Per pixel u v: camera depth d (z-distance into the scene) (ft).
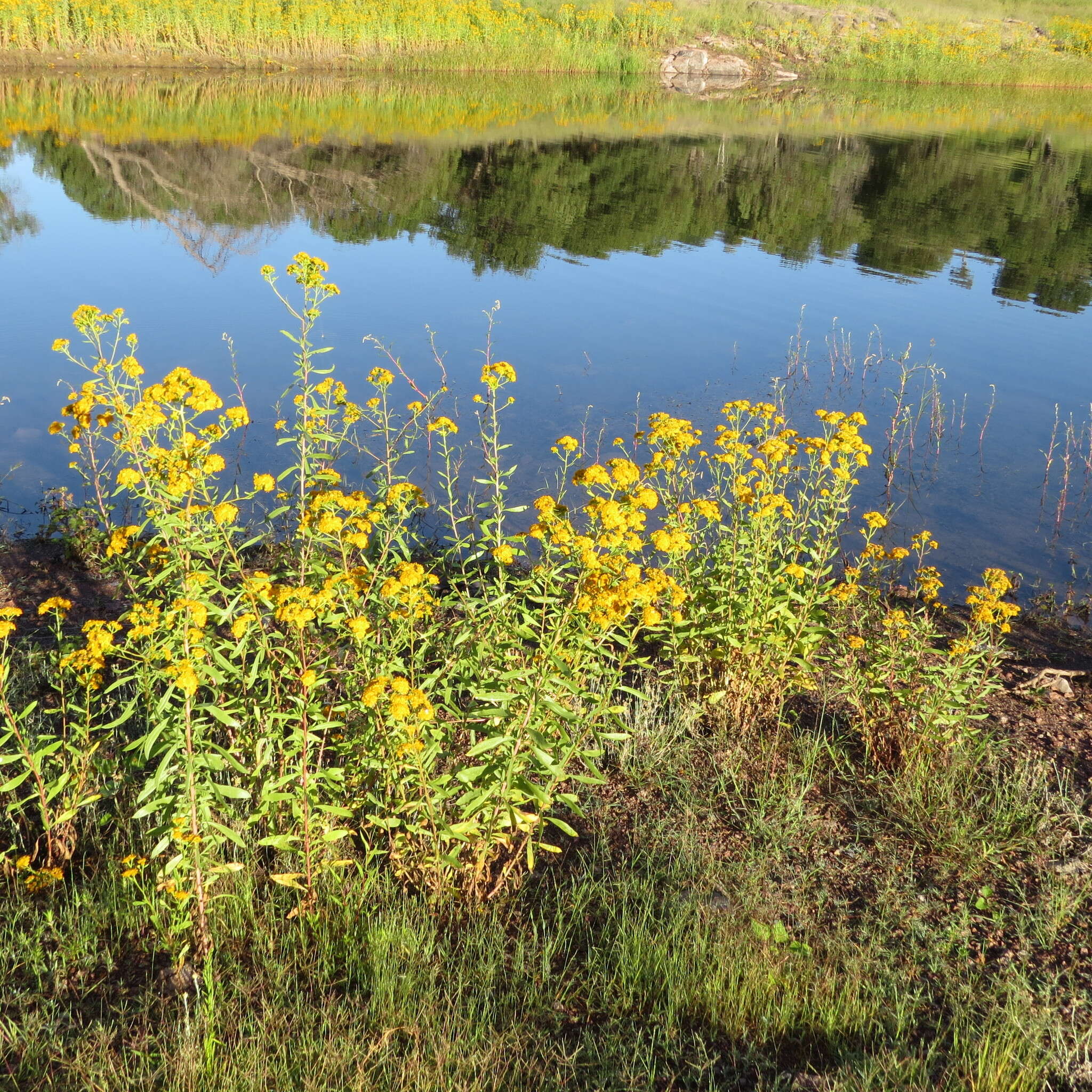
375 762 10.37
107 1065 8.25
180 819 9.19
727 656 14.42
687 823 12.41
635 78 111.45
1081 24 135.23
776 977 9.64
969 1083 8.50
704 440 26.63
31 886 10.43
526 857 11.50
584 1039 8.93
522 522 22.26
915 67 123.54
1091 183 67.21
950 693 13.30
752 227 54.29
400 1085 8.23
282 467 23.86
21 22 86.48
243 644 10.27
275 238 46.55
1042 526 23.71
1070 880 11.38
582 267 45.16
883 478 26.08
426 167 62.44
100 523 20.88
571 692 10.44
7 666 10.98
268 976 9.48
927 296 43.29
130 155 60.59
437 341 33.73
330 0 102.12
